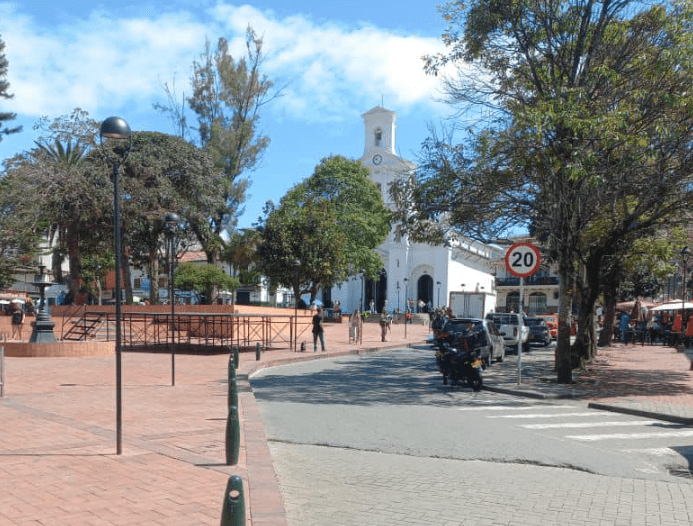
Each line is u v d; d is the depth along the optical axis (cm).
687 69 1351
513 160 1555
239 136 4409
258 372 1872
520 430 967
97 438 815
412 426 989
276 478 635
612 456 801
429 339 3284
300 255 4509
